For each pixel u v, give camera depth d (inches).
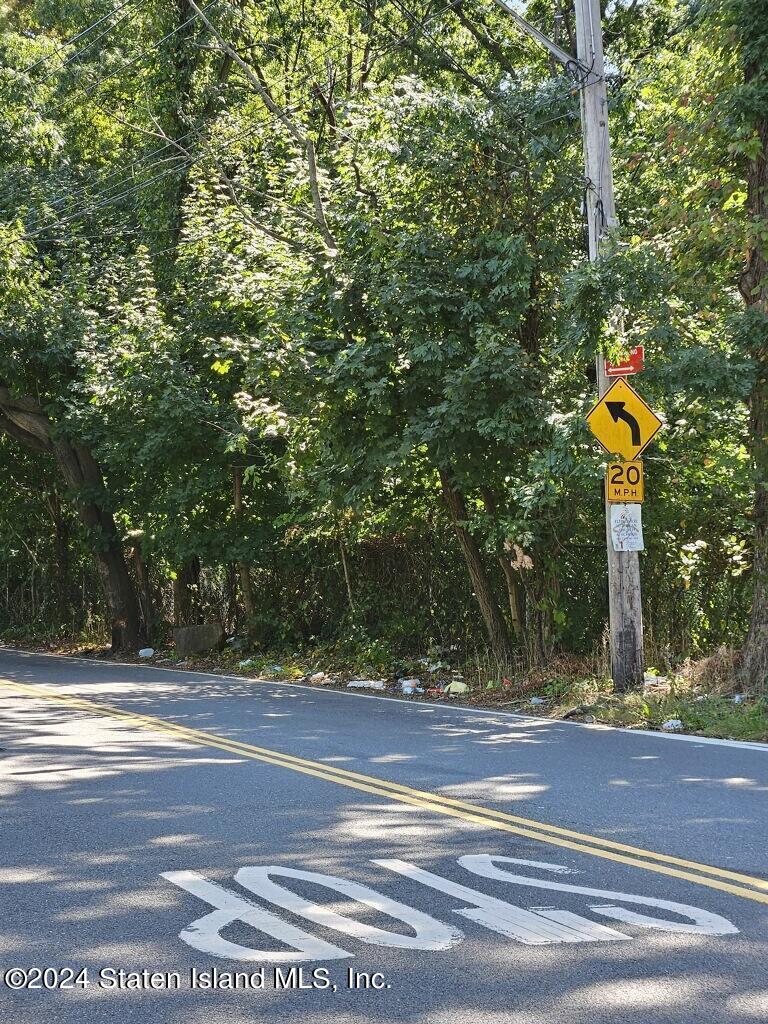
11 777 371.2
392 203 638.5
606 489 535.2
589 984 182.9
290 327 650.2
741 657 541.3
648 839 276.7
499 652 679.7
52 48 1092.5
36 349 933.8
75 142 1130.0
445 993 180.4
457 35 909.2
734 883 238.8
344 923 215.6
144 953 201.3
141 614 1063.6
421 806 318.3
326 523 756.6
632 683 534.3
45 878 250.7
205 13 960.3
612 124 708.7
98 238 1039.0
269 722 502.0
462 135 608.4
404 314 590.9
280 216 813.9
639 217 649.6
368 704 578.2
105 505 970.1
